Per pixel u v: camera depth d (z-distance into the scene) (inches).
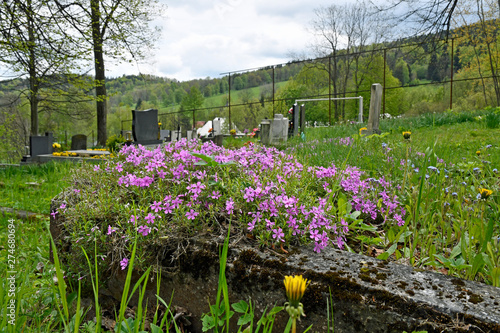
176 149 99.7
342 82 1385.3
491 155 180.4
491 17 865.5
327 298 55.2
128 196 88.0
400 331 49.1
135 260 71.0
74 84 528.7
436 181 93.4
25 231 133.4
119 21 581.0
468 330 44.8
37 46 421.1
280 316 59.6
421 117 446.6
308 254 66.5
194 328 70.1
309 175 98.0
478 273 68.2
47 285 78.6
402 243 86.9
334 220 80.8
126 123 2306.8
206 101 2714.1
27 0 399.5
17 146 1096.2
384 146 165.9
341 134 386.9
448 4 434.9
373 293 52.7
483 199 72.5
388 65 1295.5
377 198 99.0
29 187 240.1
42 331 63.1
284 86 1835.6
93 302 82.3
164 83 3174.2
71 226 83.1
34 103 682.8
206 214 78.0
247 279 62.7
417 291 51.9
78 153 439.2
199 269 68.2
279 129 372.8
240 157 96.6
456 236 83.0
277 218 72.6
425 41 479.8
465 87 1168.8
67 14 438.9
